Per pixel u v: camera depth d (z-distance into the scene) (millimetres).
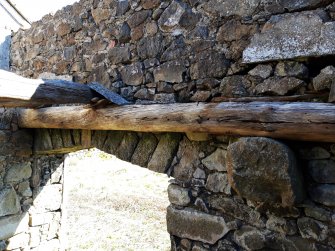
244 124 1845
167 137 2416
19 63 3863
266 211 1893
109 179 9172
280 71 1850
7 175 3680
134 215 6387
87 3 2982
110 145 2852
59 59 3307
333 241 1664
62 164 4328
